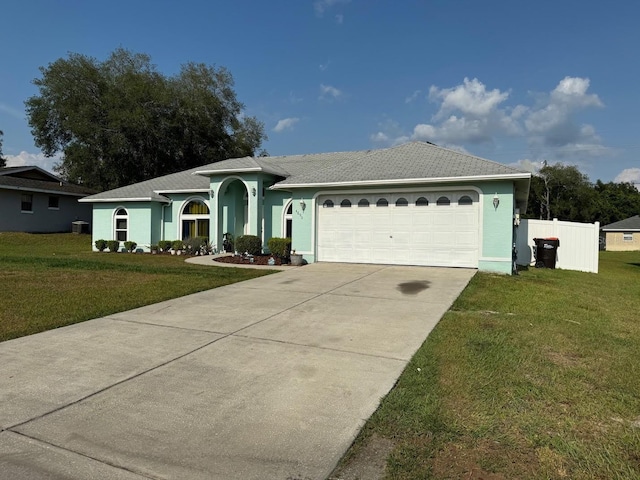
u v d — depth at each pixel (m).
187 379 4.29
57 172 42.62
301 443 3.09
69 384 4.15
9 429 3.27
